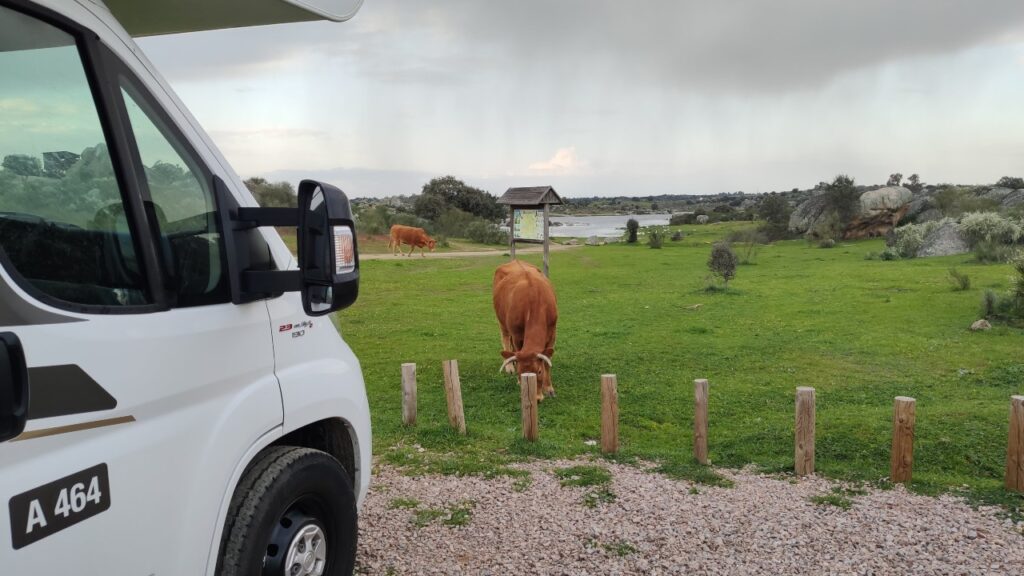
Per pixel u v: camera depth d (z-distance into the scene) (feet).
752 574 13.92
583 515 17.01
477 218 175.22
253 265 9.00
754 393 31.60
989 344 40.68
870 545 15.21
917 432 23.91
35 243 6.58
